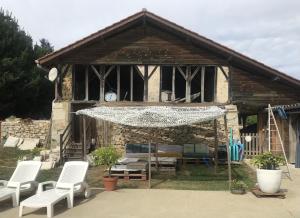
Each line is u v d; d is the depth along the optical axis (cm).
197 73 2145
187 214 942
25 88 3200
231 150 1930
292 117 1917
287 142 1991
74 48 2056
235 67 2122
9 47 3195
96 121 2112
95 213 946
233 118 2077
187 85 2102
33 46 3522
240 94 2117
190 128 2073
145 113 1319
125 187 1284
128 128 2092
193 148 1888
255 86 2130
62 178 1088
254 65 2078
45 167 1716
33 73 3278
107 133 2105
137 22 2075
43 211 967
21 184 1050
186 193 1190
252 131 2736
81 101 2116
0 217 912
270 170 1131
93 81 2192
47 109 3581
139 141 2091
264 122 2233
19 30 3394
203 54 2088
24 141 2350
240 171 1655
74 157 1928
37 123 2442
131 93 2111
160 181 1407
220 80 2122
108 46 2091
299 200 1104
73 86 2123
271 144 2034
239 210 984
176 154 1820
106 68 2142
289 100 2130
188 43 2083
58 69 2127
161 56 2086
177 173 1596
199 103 2075
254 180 1442
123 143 2091
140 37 2094
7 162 1884
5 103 3173
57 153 1923
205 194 1177
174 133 2080
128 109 1541
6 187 1077
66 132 2058
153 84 2122
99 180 1409
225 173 1603
